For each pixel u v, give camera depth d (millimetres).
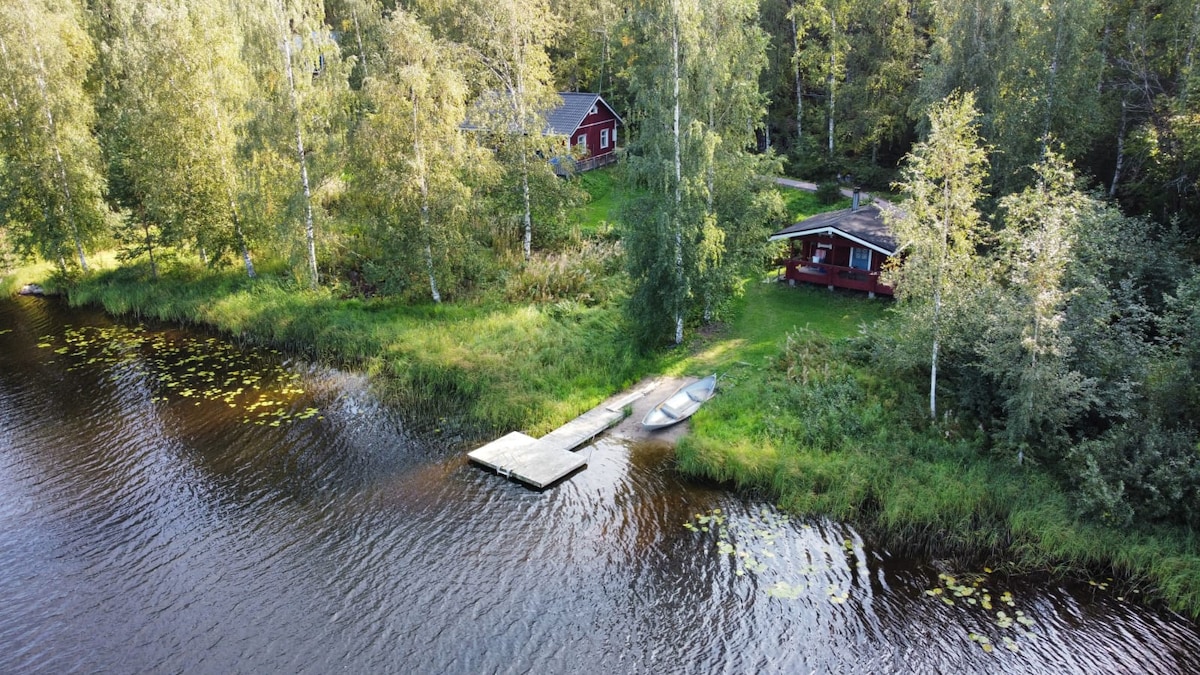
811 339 24203
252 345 29188
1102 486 15680
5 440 21578
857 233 27828
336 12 60031
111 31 48281
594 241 34594
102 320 32812
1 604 14961
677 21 23062
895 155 46469
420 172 28500
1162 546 15141
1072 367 18203
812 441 19359
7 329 31781
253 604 14852
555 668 13203
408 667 13266
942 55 32156
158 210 33094
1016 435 17766
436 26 44500
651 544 16469
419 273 30625
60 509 18172
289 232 30797
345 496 18562
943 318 19125
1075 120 29266
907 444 18766
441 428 22031
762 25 47031
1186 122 25453
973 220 19281
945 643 13555
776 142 50156
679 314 25109
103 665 13406
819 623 14102
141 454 20750
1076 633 13742
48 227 35250
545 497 18297
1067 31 28250
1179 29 29391
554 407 22188
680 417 21312
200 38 32188
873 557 15969
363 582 15430
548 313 28547
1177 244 23609
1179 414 17016
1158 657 13148
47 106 34219
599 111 48344
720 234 23766
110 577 15703
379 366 26062
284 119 30031
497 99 33312
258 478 19453
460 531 17062
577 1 55531
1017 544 15992
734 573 15516
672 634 13930
